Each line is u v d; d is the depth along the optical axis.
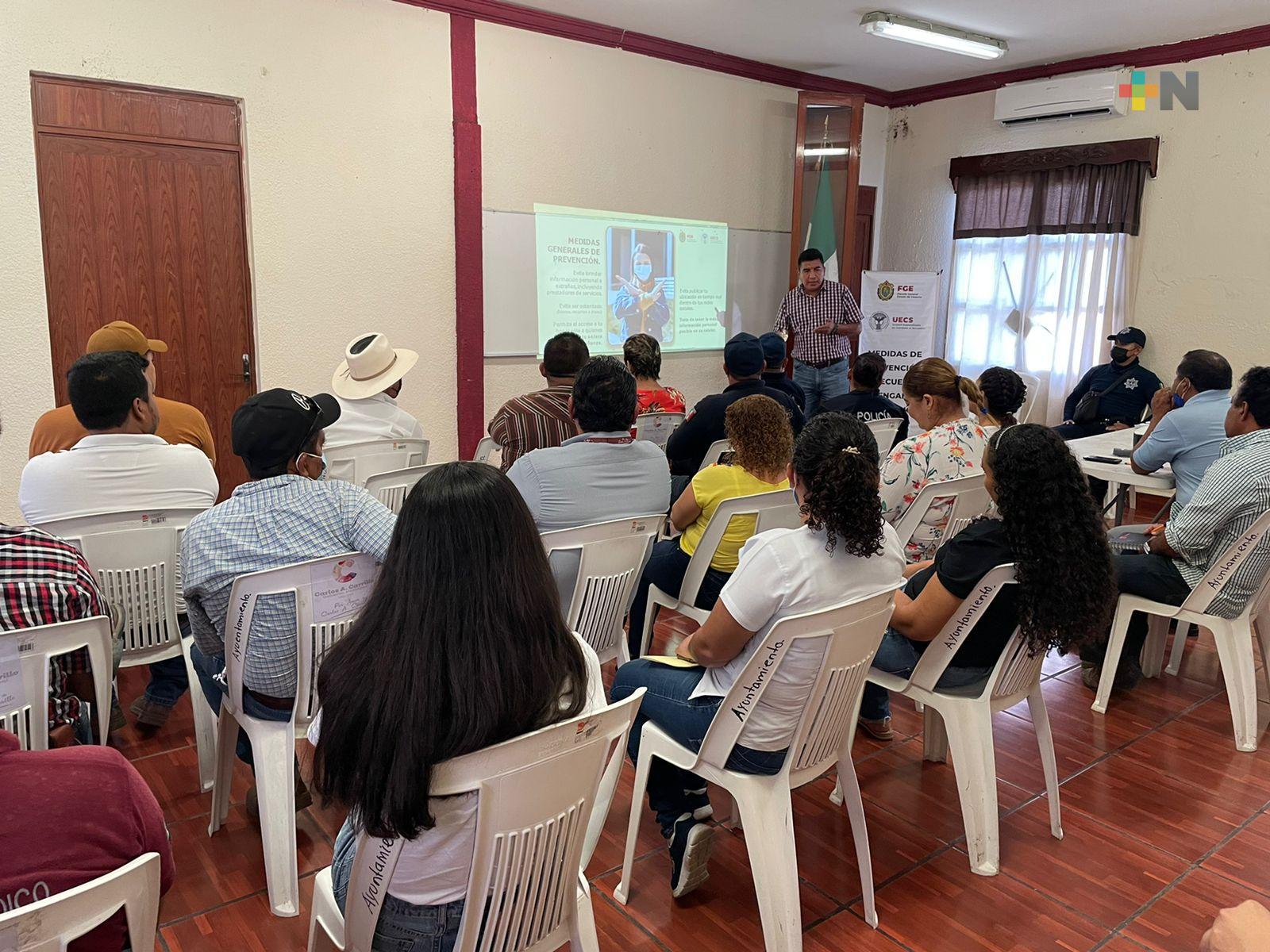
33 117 3.86
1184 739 2.79
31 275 3.89
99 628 1.57
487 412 5.55
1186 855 2.17
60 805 0.94
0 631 1.47
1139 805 2.39
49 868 0.93
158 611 2.24
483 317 5.41
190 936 1.80
